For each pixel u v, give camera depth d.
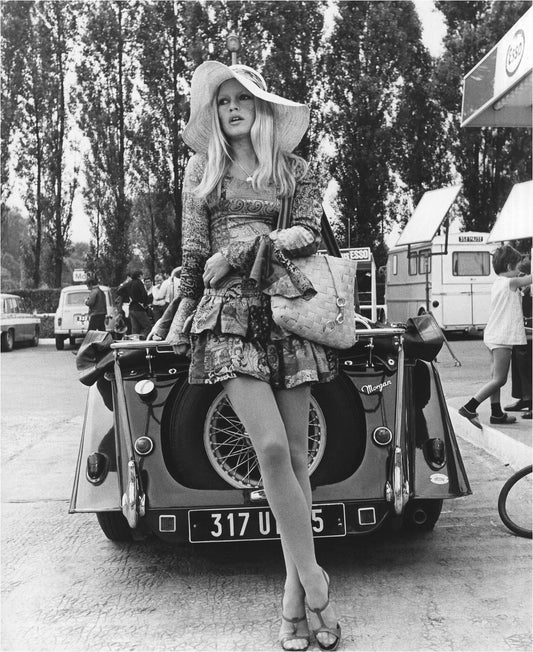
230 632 3.03
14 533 4.47
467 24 28.22
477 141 28.56
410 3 29.09
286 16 28.17
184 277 2.92
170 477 3.38
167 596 3.44
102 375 3.55
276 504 2.68
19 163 34.72
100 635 3.05
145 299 15.20
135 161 30.69
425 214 12.16
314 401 3.43
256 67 27.58
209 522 3.32
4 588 3.60
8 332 20.66
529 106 9.05
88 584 3.62
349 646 2.85
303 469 2.82
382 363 3.52
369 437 3.45
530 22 7.04
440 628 3.01
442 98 28.41
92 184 31.83
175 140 29.78
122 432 3.48
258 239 2.72
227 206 2.83
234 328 2.66
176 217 30.22
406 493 3.39
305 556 2.74
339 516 3.34
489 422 7.18
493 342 6.79
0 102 34.16
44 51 34.03
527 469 4.21
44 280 35.25
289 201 2.85
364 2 28.72
